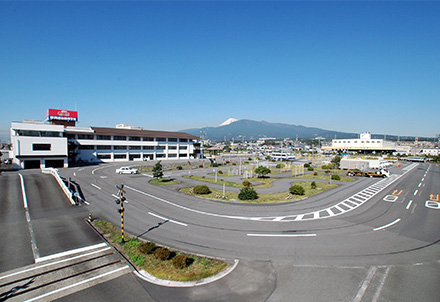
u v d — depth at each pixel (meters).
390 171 57.53
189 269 11.65
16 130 49.09
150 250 12.98
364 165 52.00
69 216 19.55
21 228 16.80
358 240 15.27
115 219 19.02
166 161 74.12
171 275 11.16
